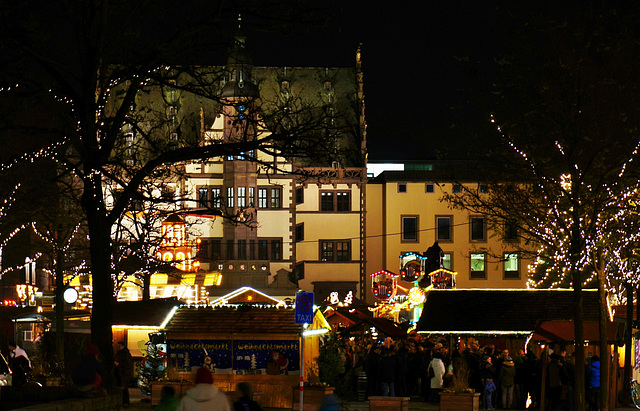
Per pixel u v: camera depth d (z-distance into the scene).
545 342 34.28
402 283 87.00
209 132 81.94
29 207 35.34
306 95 91.44
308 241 87.50
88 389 18.42
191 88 22.06
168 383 29.94
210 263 81.25
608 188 27.09
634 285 31.80
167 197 24.25
